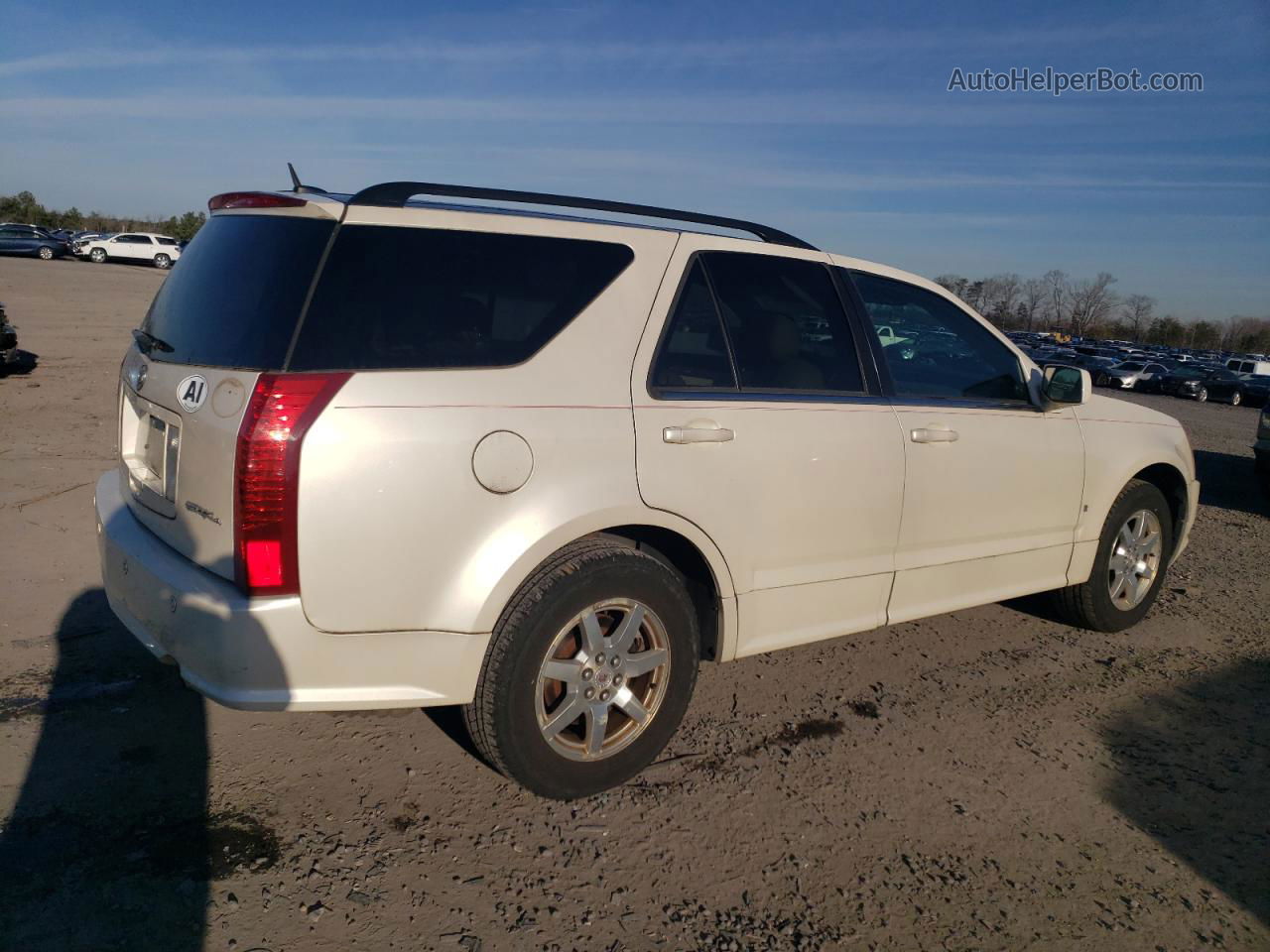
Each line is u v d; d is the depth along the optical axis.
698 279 3.30
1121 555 4.87
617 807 3.05
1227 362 43.59
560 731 2.94
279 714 3.54
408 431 2.56
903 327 3.98
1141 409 5.02
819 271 3.71
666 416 3.06
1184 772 3.51
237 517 2.47
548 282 2.95
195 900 2.49
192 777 3.07
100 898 2.47
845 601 3.67
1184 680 4.38
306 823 2.86
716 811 3.07
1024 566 4.36
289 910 2.47
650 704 3.16
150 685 3.72
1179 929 2.62
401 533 2.57
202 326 2.81
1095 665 4.51
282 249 2.70
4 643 4.04
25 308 20.80
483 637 2.72
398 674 2.65
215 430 2.54
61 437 8.54
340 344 2.56
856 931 2.54
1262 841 3.08
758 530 3.30
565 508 2.80
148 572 2.73
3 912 2.39
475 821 2.92
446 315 2.73
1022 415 4.25
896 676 4.25
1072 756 3.58
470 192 2.98
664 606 3.09
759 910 2.60
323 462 2.47
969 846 2.96
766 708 3.85
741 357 3.36
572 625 2.88
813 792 3.22
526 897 2.59
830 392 3.60
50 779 3.02
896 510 3.72
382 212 2.73
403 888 2.59
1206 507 9.36
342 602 2.54
